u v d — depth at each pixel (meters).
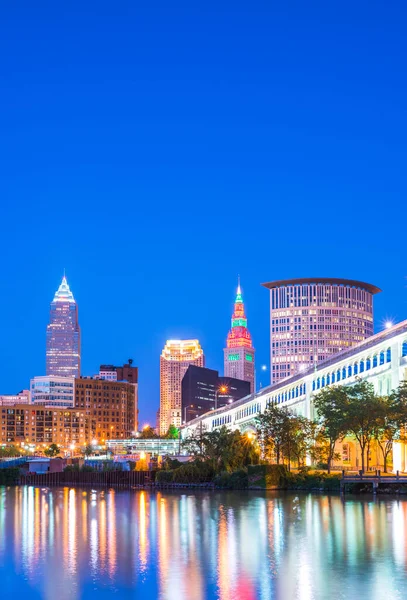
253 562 73.94
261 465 168.62
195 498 150.50
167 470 198.88
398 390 152.38
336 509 116.00
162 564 73.88
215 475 183.50
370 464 190.00
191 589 63.22
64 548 85.12
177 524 105.56
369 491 143.38
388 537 87.12
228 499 143.62
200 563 74.06
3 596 62.28
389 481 140.88
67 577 68.56
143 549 83.38
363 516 106.06
